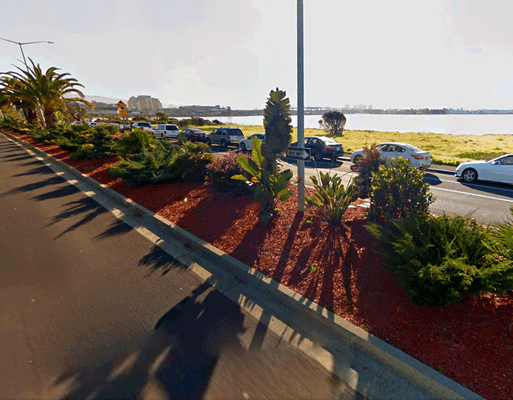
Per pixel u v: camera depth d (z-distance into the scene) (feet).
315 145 62.49
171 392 9.34
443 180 41.22
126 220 24.64
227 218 23.12
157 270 16.78
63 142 59.41
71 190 34.32
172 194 30.14
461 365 9.53
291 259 16.74
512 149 76.18
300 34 19.75
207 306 13.55
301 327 12.16
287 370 10.10
